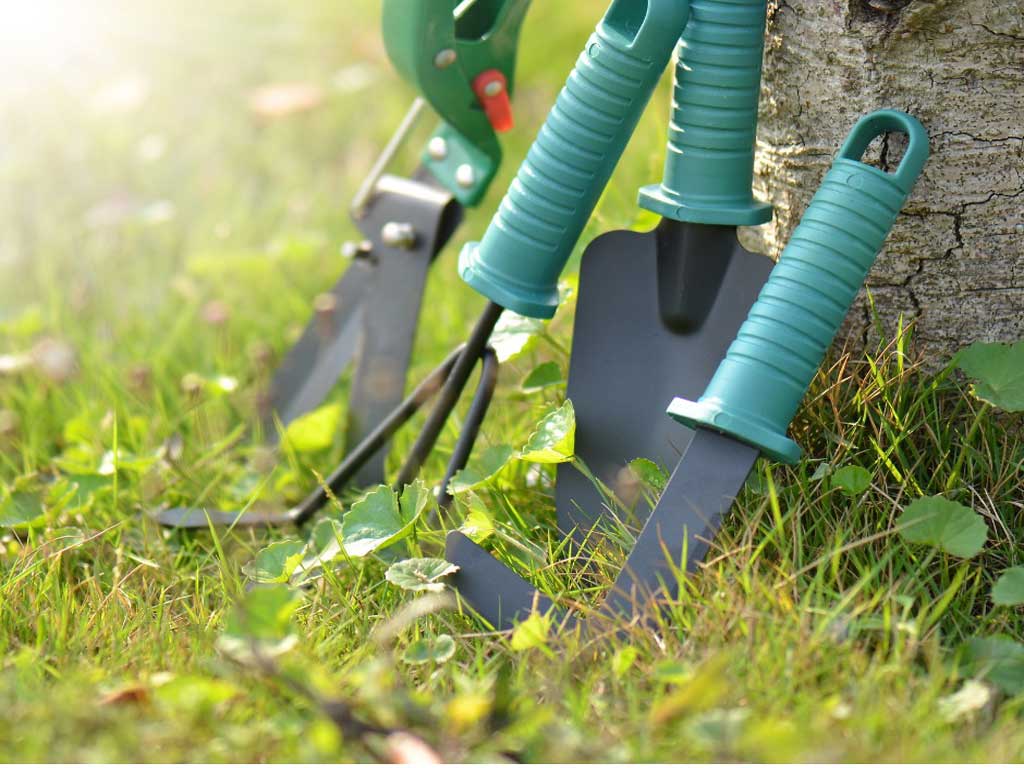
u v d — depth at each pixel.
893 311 0.90
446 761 0.77
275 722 0.79
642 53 0.84
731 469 0.83
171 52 1.56
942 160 0.88
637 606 0.84
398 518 0.89
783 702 0.79
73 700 0.80
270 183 1.35
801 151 0.90
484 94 0.93
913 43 0.87
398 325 0.98
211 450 1.01
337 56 1.60
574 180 0.86
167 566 0.93
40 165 1.35
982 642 0.82
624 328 0.90
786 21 0.89
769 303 0.84
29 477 0.97
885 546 0.86
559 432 0.89
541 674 0.82
